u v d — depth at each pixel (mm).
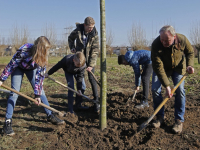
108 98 5426
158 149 2973
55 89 6836
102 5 3162
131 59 4484
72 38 4734
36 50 3154
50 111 3787
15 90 3348
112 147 3100
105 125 3518
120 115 4215
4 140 3289
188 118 3957
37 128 3781
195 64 19156
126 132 3426
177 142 3137
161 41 3035
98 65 15773
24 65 3348
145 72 4613
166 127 3605
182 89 3350
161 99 3611
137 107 4500
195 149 2955
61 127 3746
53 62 19797
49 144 3207
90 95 6031
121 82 8273
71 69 4191
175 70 3420
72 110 4379
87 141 3250
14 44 31812
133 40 29297
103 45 3283
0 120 4113
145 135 3354
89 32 4312
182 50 3217
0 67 13727
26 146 3172
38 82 3404
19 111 4691
